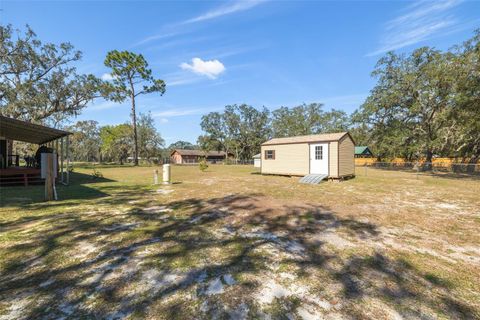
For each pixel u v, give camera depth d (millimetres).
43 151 13102
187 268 2844
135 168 24828
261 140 52312
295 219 5035
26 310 2033
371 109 26469
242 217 5148
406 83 23344
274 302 2195
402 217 5273
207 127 53156
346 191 8914
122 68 28875
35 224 4508
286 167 15047
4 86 19094
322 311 2072
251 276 2670
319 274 2732
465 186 10547
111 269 2789
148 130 45000
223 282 2537
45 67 21391
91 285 2439
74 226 4402
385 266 2957
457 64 16844
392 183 11586
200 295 2293
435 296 2332
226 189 9258
